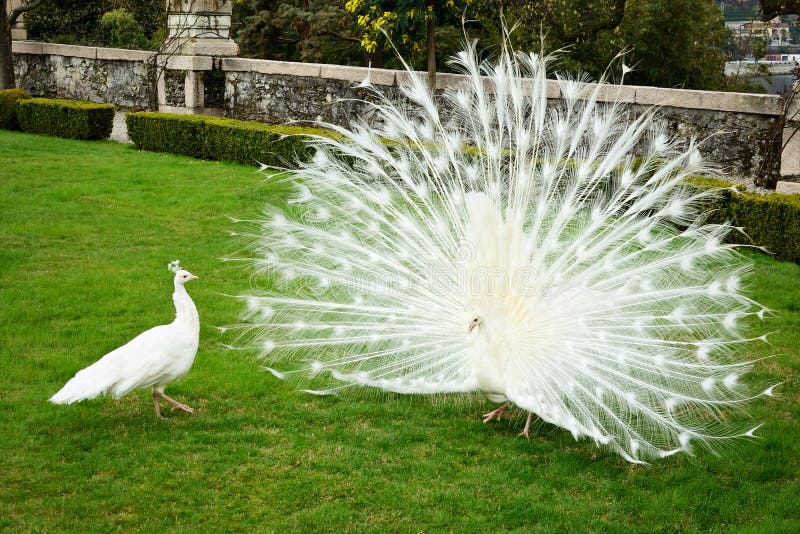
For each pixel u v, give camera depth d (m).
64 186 14.76
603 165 7.71
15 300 9.41
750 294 10.03
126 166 16.88
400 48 22.25
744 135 15.07
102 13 33.16
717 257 8.45
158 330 6.74
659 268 7.34
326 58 27.16
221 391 7.57
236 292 9.98
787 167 14.18
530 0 21.95
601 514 5.86
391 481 6.20
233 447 6.57
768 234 11.48
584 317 6.86
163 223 12.83
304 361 8.11
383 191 8.21
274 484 6.08
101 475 6.09
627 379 6.71
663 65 25.58
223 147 17.64
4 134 20.81
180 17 22.17
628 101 16.09
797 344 8.79
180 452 6.48
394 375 7.48
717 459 6.62
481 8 20.14
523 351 6.67
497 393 6.70
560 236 8.28
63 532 5.38
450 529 5.63
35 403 7.13
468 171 8.34
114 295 9.75
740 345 8.74
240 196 14.45
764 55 27.28
